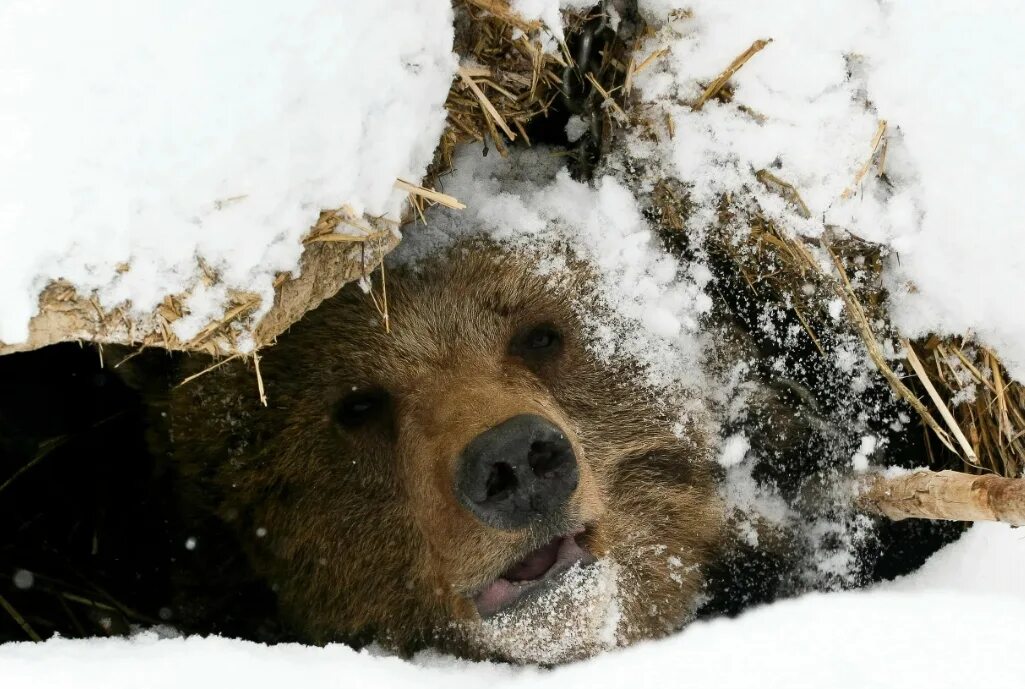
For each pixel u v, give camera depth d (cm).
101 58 524
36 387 914
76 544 965
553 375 830
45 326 558
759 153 763
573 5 737
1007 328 745
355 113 578
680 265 831
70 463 975
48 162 527
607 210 828
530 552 765
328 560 863
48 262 545
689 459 855
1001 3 699
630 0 768
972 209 718
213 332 593
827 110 738
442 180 796
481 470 707
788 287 812
